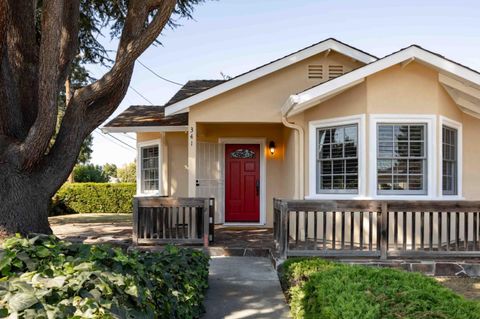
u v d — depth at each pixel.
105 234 9.72
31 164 5.81
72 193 18.31
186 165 10.92
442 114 7.68
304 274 4.57
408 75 7.55
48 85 5.39
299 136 8.59
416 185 7.53
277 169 10.86
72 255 3.21
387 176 7.54
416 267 6.44
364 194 7.46
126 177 30.77
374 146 7.49
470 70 7.11
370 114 7.50
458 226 6.55
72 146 6.23
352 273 3.59
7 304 2.15
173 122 10.51
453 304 2.82
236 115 8.92
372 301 2.85
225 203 11.02
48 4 5.23
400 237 7.56
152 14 8.24
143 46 5.94
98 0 8.24
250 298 5.11
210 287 5.58
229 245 7.93
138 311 2.84
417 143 7.57
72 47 6.54
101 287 2.56
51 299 2.35
